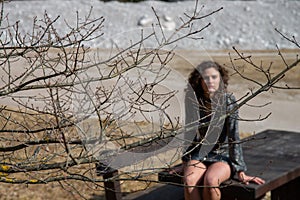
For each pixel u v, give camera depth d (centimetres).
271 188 408
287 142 514
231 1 2022
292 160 458
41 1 1864
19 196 539
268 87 287
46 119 308
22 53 272
